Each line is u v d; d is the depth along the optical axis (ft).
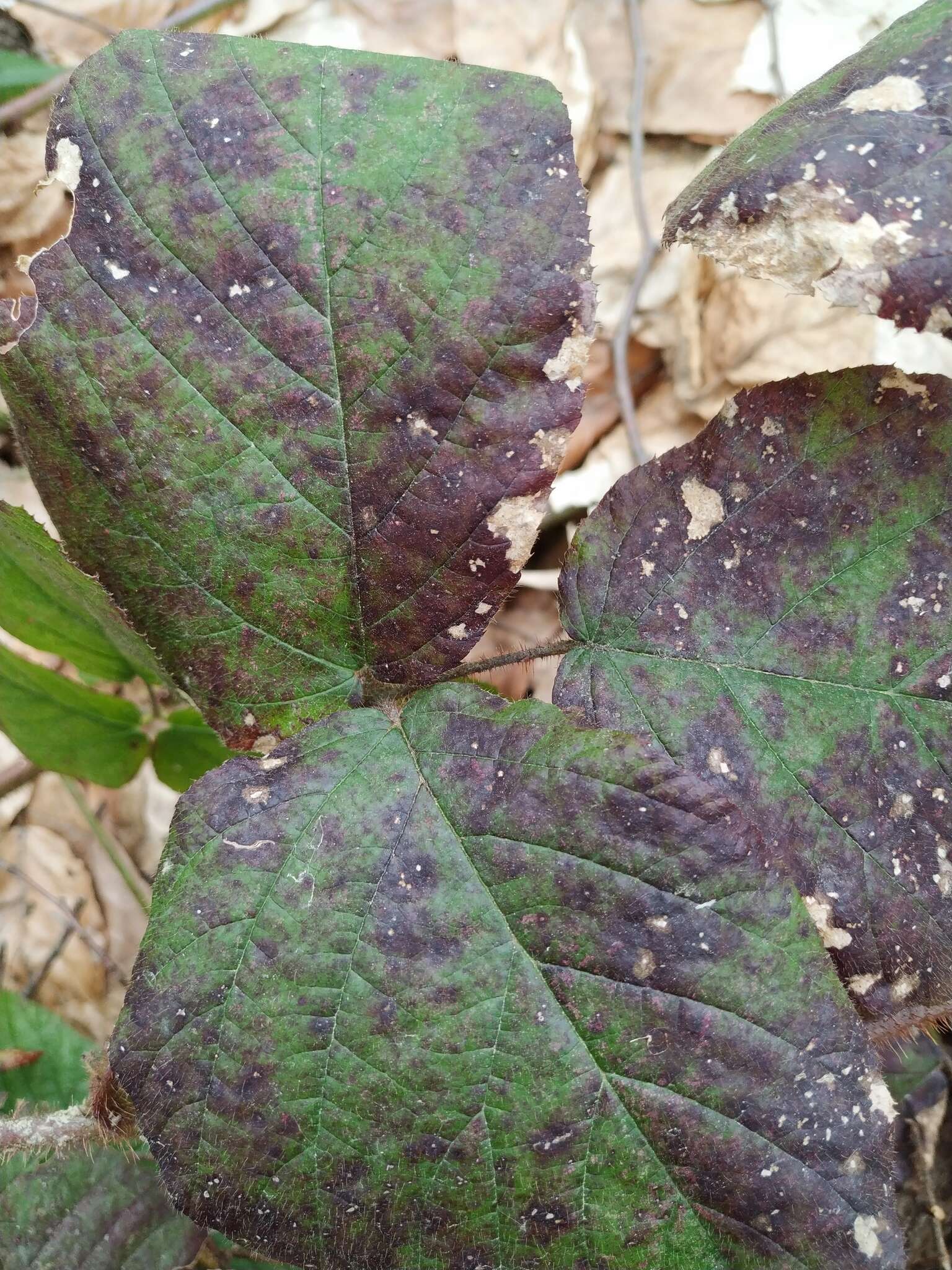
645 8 0.99
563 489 0.93
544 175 0.40
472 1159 0.40
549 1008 0.40
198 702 0.45
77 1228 0.55
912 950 0.44
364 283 0.40
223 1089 0.41
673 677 0.44
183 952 0.41
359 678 0.44
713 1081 0.40
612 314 0.95
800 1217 0.40
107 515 0.43
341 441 0.42
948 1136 0.64
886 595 0.44
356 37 1.00
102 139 0.41
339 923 0.41
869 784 0.44
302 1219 0.41
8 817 0.87
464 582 0.43
